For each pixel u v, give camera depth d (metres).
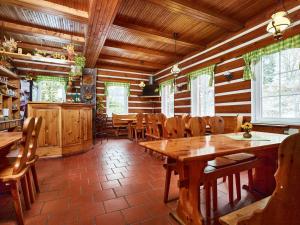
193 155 1.33
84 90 7.01
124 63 7.08
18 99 6.16
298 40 3.14
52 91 7.04
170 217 1.76
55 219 1.73
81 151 4.56
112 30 4.60
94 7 3.09
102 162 3.64
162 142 1.88
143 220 1.71
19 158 1.63
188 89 6.15
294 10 3.21
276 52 3.56
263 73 3.90
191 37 4.94
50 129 4.02
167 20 4.12
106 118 7.48
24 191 1.88
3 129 4.43
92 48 5.04
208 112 5.49
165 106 7.89
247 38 4.07
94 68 7.19
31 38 4.93
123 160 3.79
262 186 2.23
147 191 2.31
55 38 4.68
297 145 0.65
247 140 1.93
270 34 3.59
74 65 5.48
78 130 4.50
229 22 3.93
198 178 1.53
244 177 2.77
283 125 3.32
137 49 5.81
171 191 2.29
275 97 3.68
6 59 5.40
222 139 2.04
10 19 3.99
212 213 1.81
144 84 8.30
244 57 4.11
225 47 4.68
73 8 3.49
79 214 1.81
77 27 4.35
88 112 4.96
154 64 7.53
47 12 3.42
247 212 1.05
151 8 3.68
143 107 8.43
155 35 4.55
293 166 0.67
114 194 2.23
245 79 4.10
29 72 6.62
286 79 3.50
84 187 2.43
